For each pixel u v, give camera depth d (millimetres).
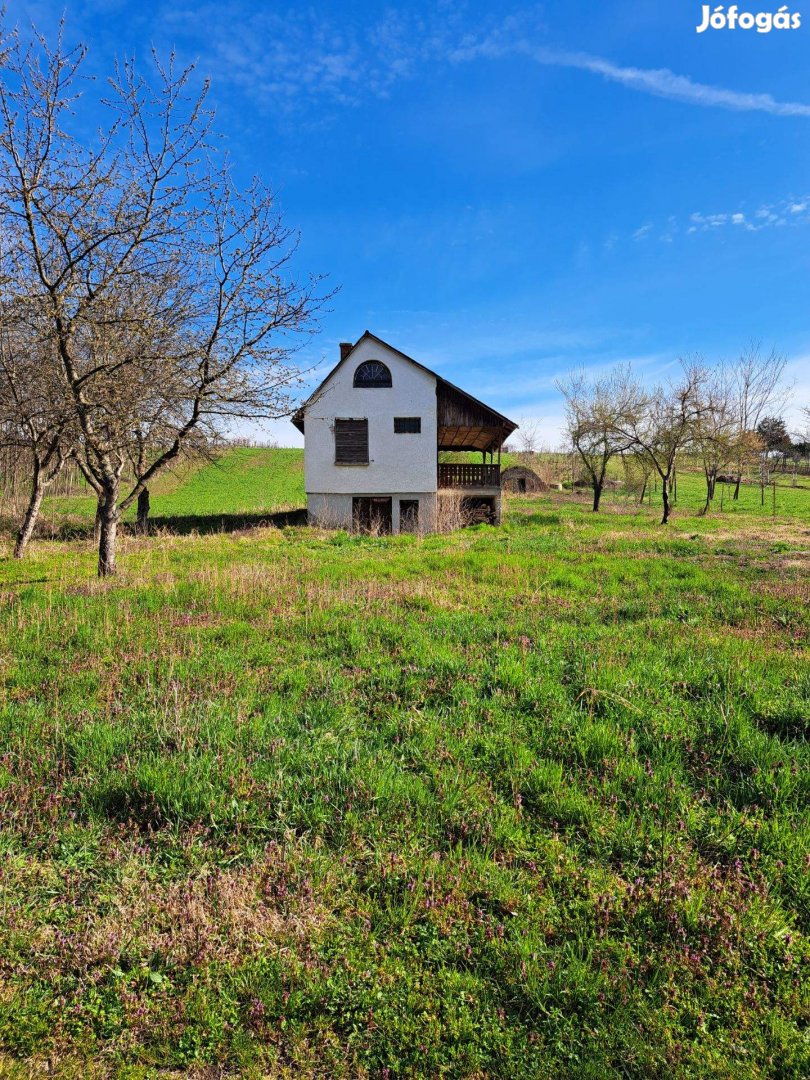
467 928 2682
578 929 2641
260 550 15844
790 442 51719
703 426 29516
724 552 15258
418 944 2625
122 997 2361
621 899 2781
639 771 3787
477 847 3234
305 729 4484
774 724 4492
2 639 6664
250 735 4344
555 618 7891
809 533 20719
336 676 5535
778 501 44031
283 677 5535
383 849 3188
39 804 3576
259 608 8148
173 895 2867
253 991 2377
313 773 3826
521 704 4914
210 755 3992
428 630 7148
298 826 3414
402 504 25484
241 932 2650
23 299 8148
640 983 2398
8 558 14414
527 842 3250
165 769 3748
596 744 4133
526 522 26891
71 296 8984
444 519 24484
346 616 7754
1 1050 2178
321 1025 2260
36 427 13367
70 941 2588
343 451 24641
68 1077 2096
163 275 9539
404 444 24594
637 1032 2193
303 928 2680
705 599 9016
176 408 11000
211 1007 2320
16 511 24359
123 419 10062
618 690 4980
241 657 6160
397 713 4758
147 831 3400
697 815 3408
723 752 4059
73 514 29906
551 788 3684
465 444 33656
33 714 4707
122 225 8602
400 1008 2316
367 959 2527
